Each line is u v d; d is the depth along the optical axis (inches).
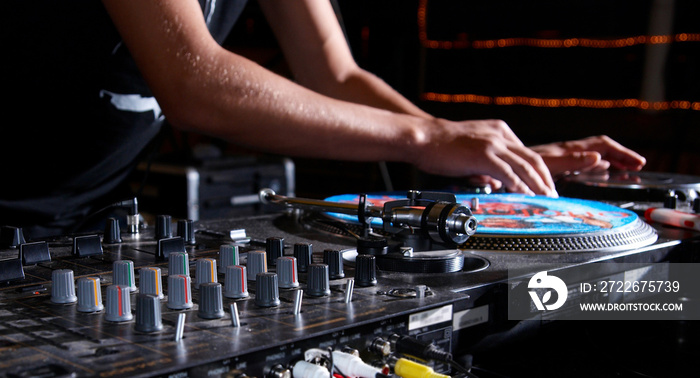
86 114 42.8
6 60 40.0
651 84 174.9
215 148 106.3
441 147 42.4
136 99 43.9
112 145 45.1
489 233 31.8
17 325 20.8
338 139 39.6
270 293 22.7
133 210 35.2
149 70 34.0
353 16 154.9
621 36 177.3
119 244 32.5
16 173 43.5
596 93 186.7
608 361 30.0
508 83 200.5
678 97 170.2
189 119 35.1
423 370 21.0
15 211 43.8
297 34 51.6
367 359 21.7
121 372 17.3
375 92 52.0
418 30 172.4
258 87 36.0
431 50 207.2
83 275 26.7
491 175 42.3
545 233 31.8
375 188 143.1
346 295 23.2
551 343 31.3
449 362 21.5
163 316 21.7
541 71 194.7
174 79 33.8
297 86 39.0
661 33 170.9
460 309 24.6
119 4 32.9
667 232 36.3
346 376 20.3
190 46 33.9
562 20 182.5
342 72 52.7
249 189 104.7
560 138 194.2
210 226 37.9
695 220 36.6
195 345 19.2
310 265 24.2
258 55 150.8
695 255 35.1
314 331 20.4
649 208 40.6
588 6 177.8
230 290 23.6
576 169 49.3
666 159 172.4
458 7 193.6
